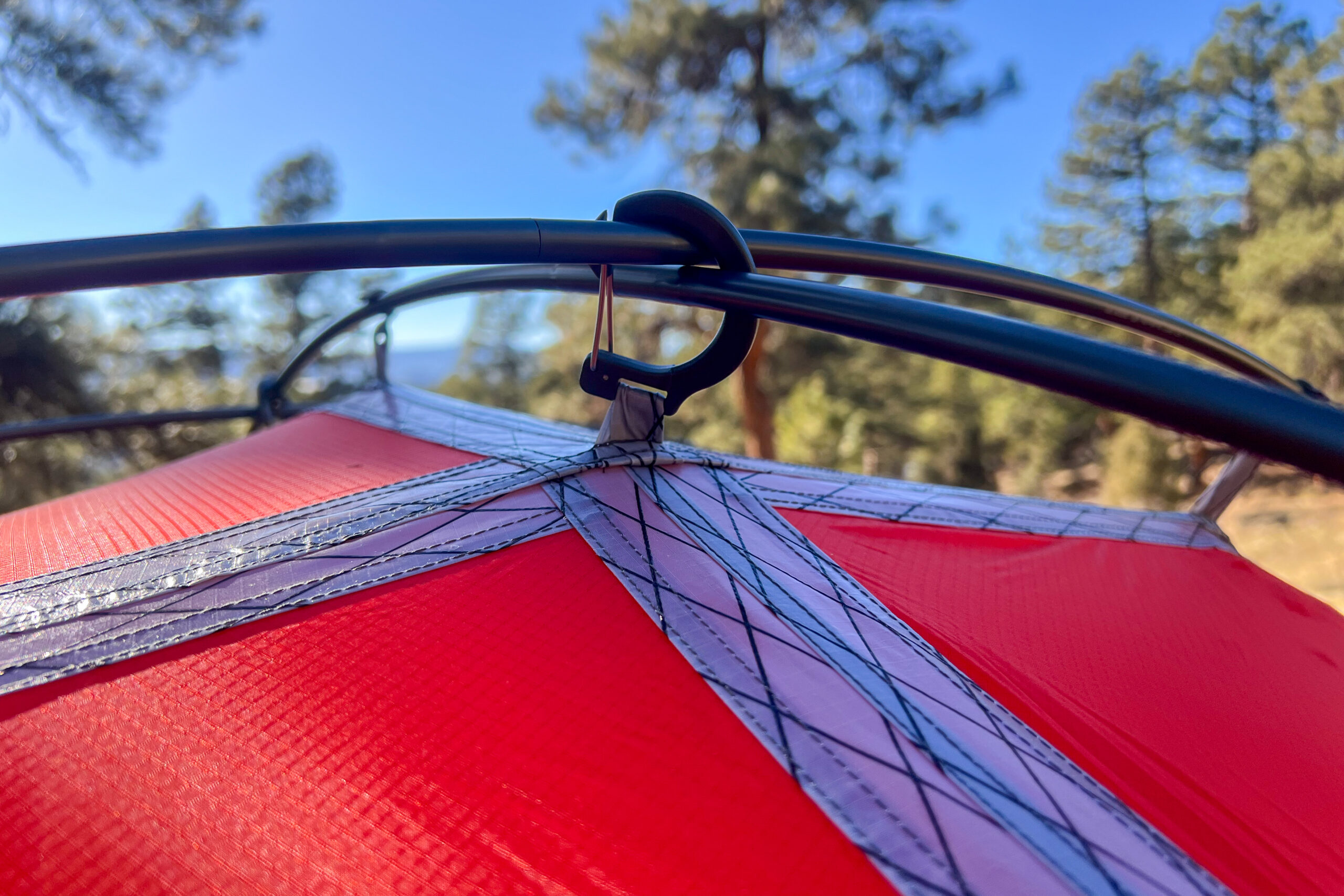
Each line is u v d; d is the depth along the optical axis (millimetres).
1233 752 207
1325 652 269
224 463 346
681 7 2670
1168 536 333
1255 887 168
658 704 180
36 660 193
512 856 151
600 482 254
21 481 2291
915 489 336
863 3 2566
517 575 216
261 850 153
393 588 212
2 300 166
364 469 307
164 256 173
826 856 151
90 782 165
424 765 167
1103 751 197
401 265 197
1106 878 151
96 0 2027
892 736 175
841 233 2557
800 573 233
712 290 217
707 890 147
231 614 205
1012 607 252
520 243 201
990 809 160
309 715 178
